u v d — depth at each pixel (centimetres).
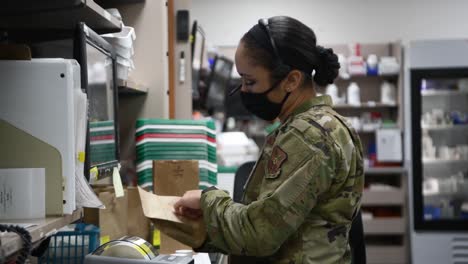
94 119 141
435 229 450
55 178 106
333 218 117
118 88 195
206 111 413
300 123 116
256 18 565
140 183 205
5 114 105
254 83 125
